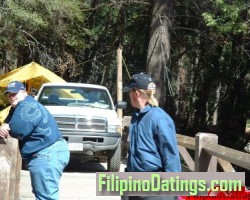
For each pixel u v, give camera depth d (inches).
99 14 2022.6
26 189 711.1
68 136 838.5
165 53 1471.5
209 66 1935.3
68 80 2144.4
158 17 1478.8
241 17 1400.1
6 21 1552.7
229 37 1668.3
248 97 1942.7
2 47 1700.3
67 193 695.1
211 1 1605.6
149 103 351.3
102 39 2111.2
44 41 1855.3
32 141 445.7
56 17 1678.2
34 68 1459.2
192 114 2294.5
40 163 443.2
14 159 461.4
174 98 2133.4
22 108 442.6
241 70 1854.1
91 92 947.3
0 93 1563.7
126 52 1990.7
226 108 2015.3
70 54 1952.5
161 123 339.3
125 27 1871.3
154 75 1461.6
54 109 860.6
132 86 351.6
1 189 458.6
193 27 1808.6
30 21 1567.4
